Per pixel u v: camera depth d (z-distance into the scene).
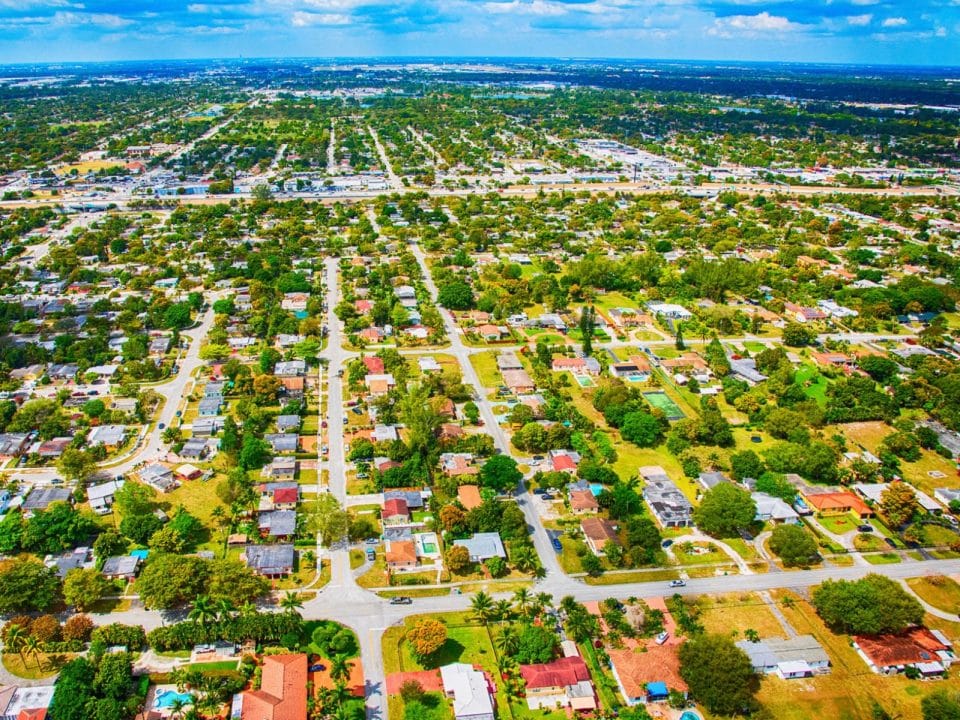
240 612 153.75
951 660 151.12
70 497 194.50
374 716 134.50
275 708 130.00
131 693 135.62
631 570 173.88
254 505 192.50
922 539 185.38
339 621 156.12
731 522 183.25
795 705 140.50
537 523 189.88
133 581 165.88
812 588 170.00
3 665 142.12
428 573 171.00
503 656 147.38
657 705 138.75
